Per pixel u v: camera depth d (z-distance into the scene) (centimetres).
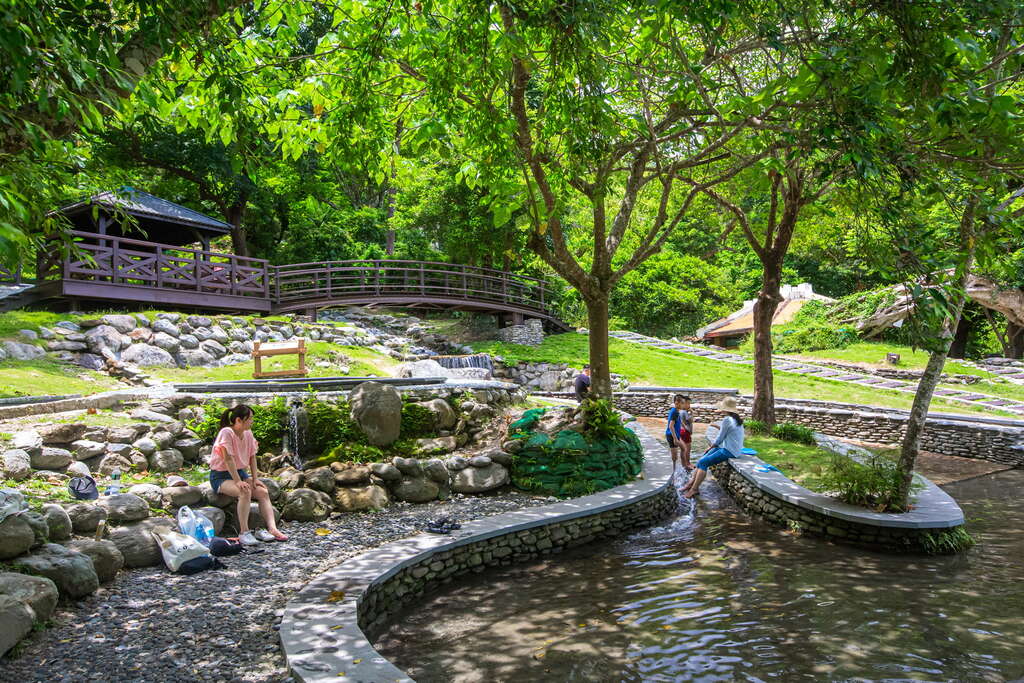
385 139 777
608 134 654
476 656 527
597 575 729
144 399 930
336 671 407
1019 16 482
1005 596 657
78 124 420
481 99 631
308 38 2208
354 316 2666
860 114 527
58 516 570
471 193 2597
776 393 2231
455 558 708
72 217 1764
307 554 669
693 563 771
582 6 531
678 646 546
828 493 936
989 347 3594
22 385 1073
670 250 4062
